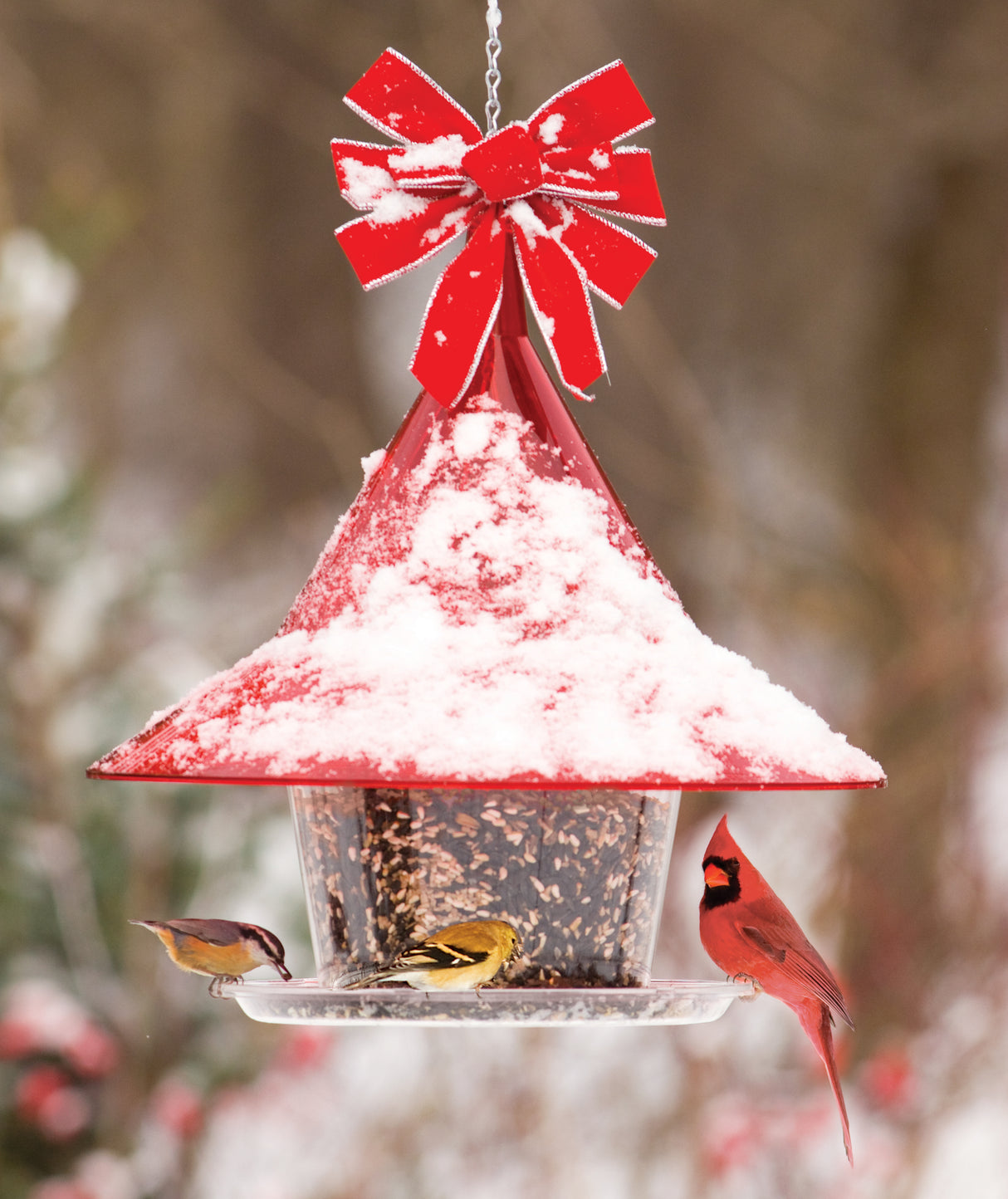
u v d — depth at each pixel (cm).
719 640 1584
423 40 1836
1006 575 1493
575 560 525
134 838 1054
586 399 564
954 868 1275
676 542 1675
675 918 1216
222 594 1909
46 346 1141
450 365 548
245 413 2153
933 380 1833
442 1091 1107
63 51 2005
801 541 1802
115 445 2058
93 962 1030
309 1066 1039
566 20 1741
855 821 1301
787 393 1956
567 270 564
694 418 1647
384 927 545
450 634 500
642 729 470
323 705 480
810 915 1289
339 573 538
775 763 478
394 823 545
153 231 2034
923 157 1853
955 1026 1195
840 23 1834
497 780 444
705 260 1936
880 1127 1137
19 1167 1002
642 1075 1154
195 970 590
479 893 541
